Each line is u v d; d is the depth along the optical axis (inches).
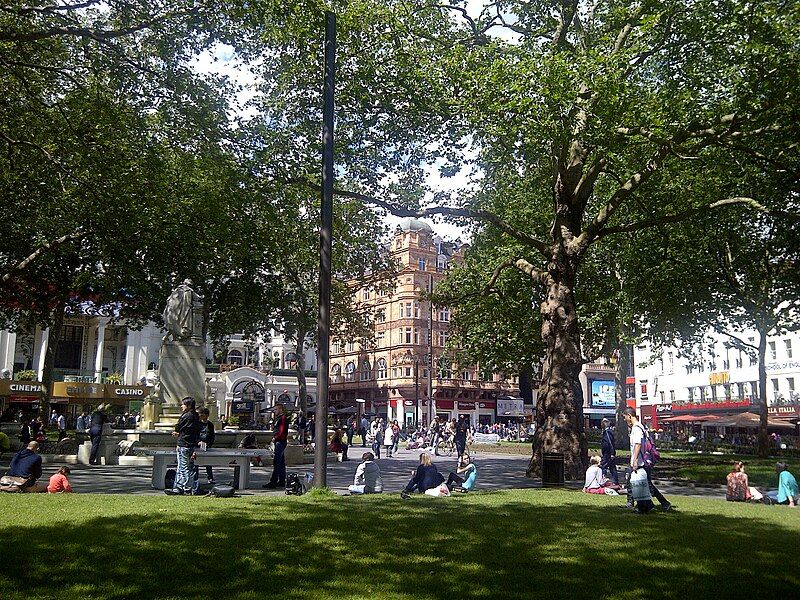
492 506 502.3
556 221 848.9
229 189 909.8
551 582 276.1
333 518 412.8
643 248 1209.4
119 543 314.2
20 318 1443.2
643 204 967.6
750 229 1163.3
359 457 1310.3
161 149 907.4
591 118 681.0
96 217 946.1
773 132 706.8
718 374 2647.6
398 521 411.8
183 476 543.8
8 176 900.0
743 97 676.7
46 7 740.0
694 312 1328.7
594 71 657.0
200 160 892.0
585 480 724.7
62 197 934.4
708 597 259.8
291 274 1563.7
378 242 1712.6
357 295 3262.8
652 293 1256.8
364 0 803.4
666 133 678.5
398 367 2945.4
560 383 798.5
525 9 853.2
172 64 815.7
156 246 1104.8
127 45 869.2
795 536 400.2
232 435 984.9
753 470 930.1
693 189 1045.8
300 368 1713.8
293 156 899.4
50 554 288.8
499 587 265.6
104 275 1277.1
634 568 304.2
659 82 769.6
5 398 2197.3
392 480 818.2
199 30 760.3
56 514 390.9
